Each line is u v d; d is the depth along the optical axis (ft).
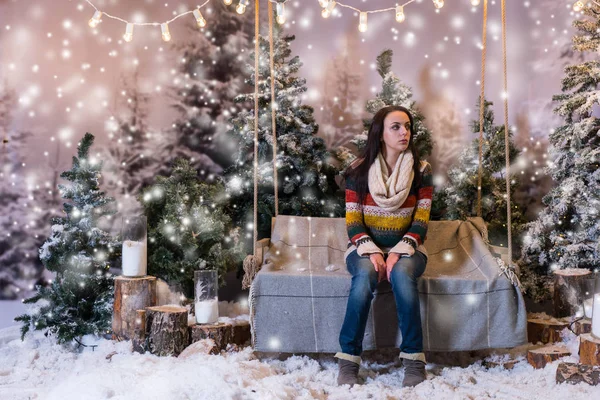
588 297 9.21
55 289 10.38
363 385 8.05
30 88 12.57
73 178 10.66
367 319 8.95
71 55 12.69
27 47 12.55
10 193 12.57
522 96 12.80
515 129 12.84
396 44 13.12
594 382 7.55
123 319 9.76
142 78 12.95
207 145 13.20
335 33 13.21
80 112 12.75
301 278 9.01
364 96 13.24
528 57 12.76
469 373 8.50
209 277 9.48
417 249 9.04
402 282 8.43
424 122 13.10
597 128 10.51
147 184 13.01
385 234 9.18
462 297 8.92
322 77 13.25
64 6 12.65
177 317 9.07
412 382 8.09
